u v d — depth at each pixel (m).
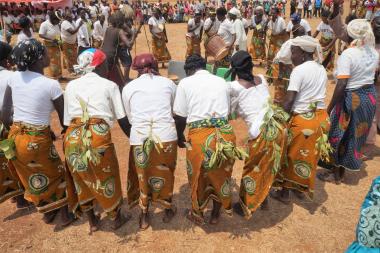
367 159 5.43
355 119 4.38
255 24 11.23
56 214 4.17
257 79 3.78
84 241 3.76
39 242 3.75
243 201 3.86
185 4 29.16
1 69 3.93
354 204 4.32
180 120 3.67
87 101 3.47
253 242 3.72
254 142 3.63
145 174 3.62
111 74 7.48
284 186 4.21
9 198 4.12
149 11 27.05
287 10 31.73
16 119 3.56
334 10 4.98
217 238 3.78
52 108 3.66
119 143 6.11
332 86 9.00
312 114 3.89
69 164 3.50
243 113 3.74
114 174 3.63
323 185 4.73
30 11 22.53
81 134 3.38
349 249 2.60
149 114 3.53
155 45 11.24
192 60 3.63
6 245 3.71
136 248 3.65
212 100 3.45
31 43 3.49
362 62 4.26
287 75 6.25
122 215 4.01
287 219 4.07
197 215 3.79
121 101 3.66
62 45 10.51
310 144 3.91
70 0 23.48
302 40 3.84
